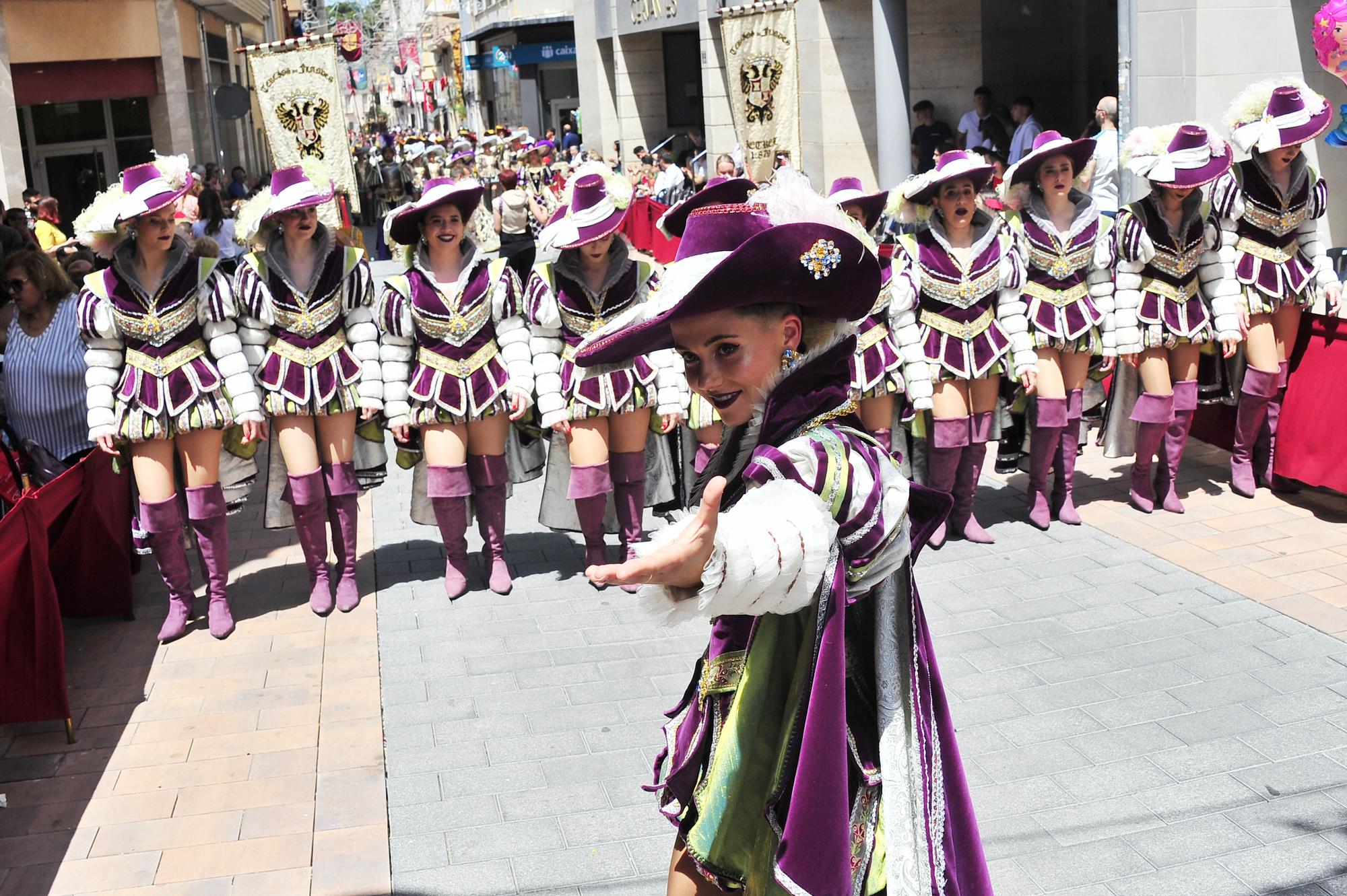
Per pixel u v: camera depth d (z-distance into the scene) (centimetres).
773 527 204
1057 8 1589
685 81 2466
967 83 1574
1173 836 390
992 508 724
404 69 7975
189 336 557
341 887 384
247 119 3136
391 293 590
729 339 220
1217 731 453
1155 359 664
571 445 617
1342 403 657
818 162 1628
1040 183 645
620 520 645
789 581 206
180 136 2148
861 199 603
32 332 600
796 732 222
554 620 591
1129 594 582
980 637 543
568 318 592
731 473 236
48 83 1975
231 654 566
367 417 594
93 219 532
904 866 223
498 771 451
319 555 607
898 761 227
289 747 475
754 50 1391
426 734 481
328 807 430
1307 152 1013
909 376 626
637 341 222
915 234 635
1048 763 438
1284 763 430
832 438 222
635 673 529
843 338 229
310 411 582
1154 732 454
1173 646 523
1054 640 536
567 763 455
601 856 395
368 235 2866
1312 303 675
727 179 247
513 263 919
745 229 223
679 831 251
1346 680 486
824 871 214
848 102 1606
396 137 4194
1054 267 641
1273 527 656
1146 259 640
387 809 428
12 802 443
